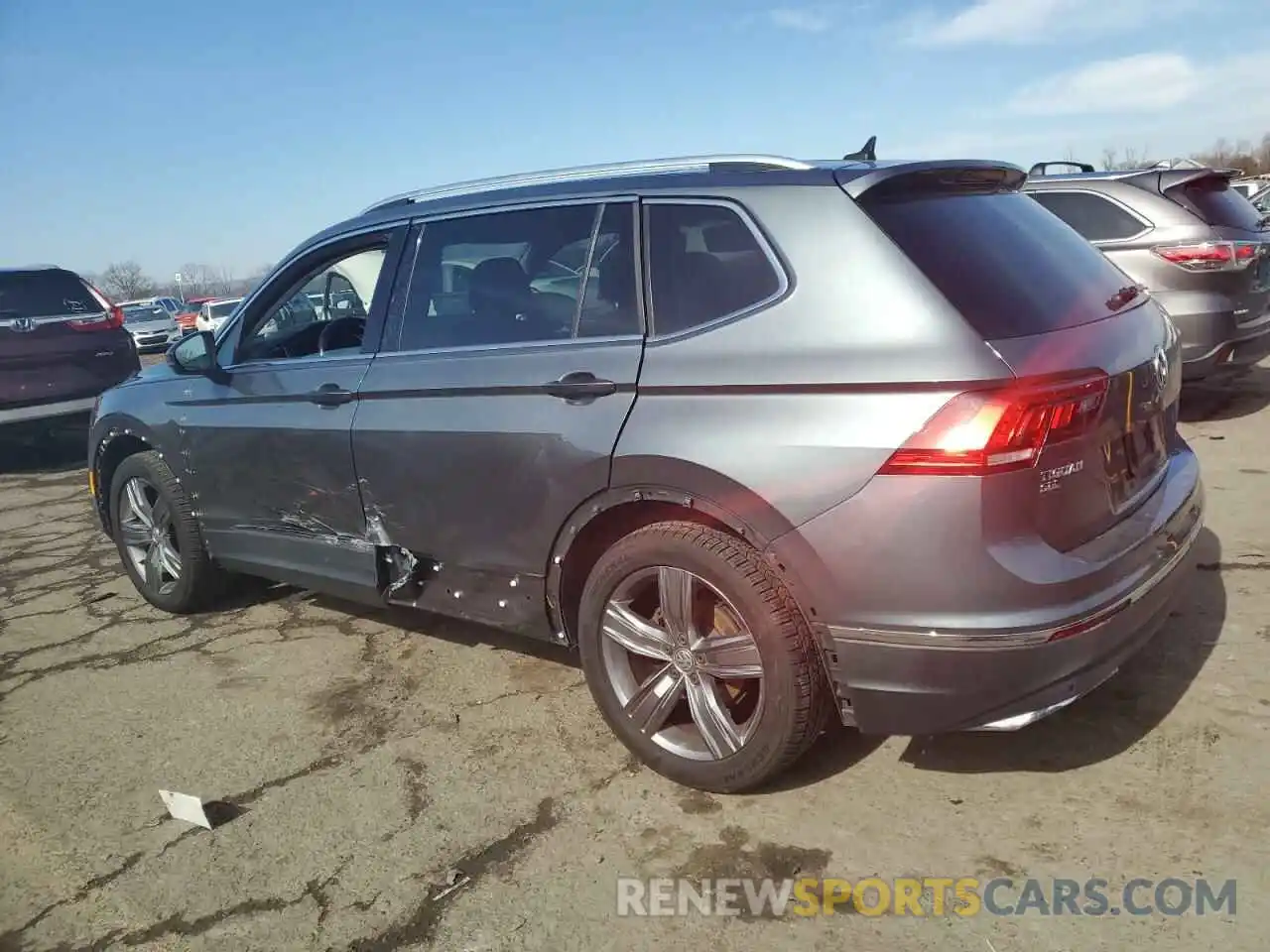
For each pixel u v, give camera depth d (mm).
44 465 10055
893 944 2404
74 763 3627
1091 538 2709
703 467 2801
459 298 3631
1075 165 8602
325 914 2686
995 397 2465
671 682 3053
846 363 2629
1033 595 2488
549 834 2939
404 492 3670
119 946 2641
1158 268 6707
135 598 5426
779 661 2766
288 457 4090
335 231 4164
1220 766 2949
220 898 2793
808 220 2826
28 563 6363
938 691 2578
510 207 3543
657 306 3072
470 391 3430
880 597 2580
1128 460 2908
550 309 3352
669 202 3127
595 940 2502
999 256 2844
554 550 3283
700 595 2977
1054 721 3277
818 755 3203
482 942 2529
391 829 3041
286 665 4328
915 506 2502
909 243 2715
